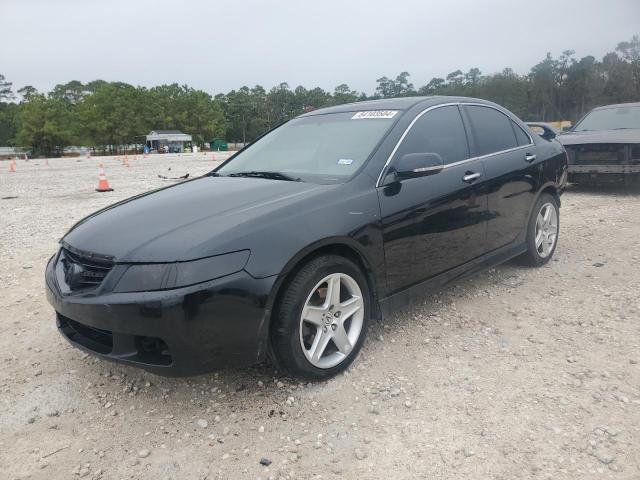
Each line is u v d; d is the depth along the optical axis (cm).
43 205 1116
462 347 354
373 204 330
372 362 336
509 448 248
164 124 10588
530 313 410
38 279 546
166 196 359
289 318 286
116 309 259
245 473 239
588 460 238
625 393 291
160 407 296
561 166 540
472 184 406
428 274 376
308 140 408
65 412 295
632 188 1015
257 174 387
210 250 263
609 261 538
